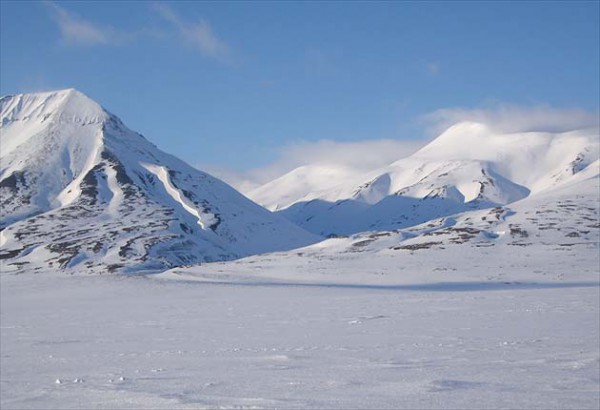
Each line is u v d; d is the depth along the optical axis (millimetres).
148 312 51125
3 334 36188
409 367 18766
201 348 26266
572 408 12000
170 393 14883
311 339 28625
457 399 13070
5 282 106938
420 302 53188
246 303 58438
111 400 14312
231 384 16141
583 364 18172
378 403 12852
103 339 31828
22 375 19844
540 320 34688
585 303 46562
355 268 103625
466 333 29203
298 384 15797
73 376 19156
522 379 15703
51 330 38000
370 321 37375
